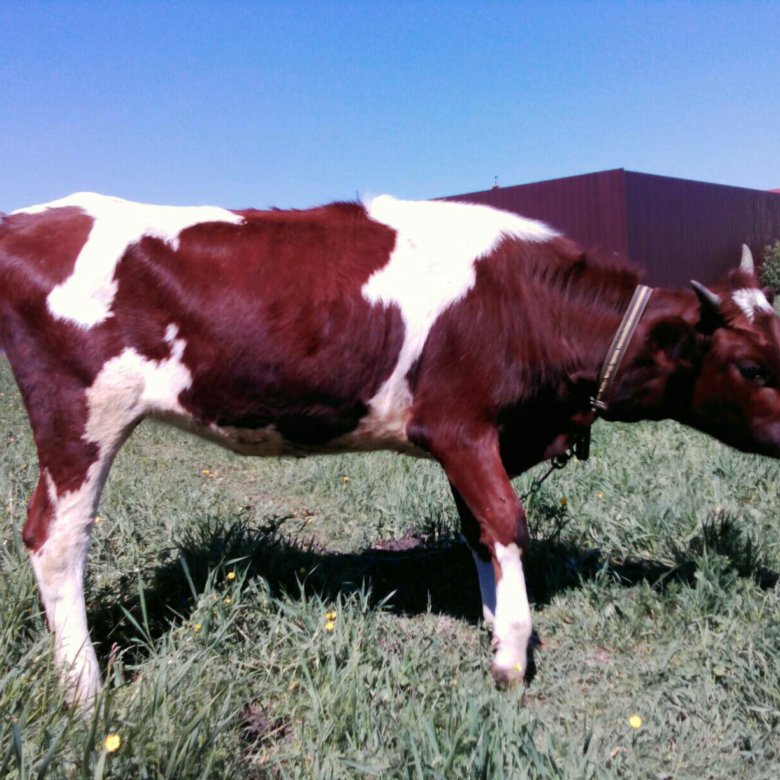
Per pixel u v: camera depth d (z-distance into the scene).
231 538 4.39
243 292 3.48
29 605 3.49
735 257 21.81
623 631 3.85
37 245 3.41
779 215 23.41
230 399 3.57
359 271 3.57
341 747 2.94
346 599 4.02
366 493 6.18
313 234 3.65
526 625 3.43
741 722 3.11
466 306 3.57
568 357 3.71
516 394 3.62
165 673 2.99
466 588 4.53
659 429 7.52
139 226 3.47
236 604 3.71
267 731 3.09
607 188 18.73
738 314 3.63
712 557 4.18
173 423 3.67
